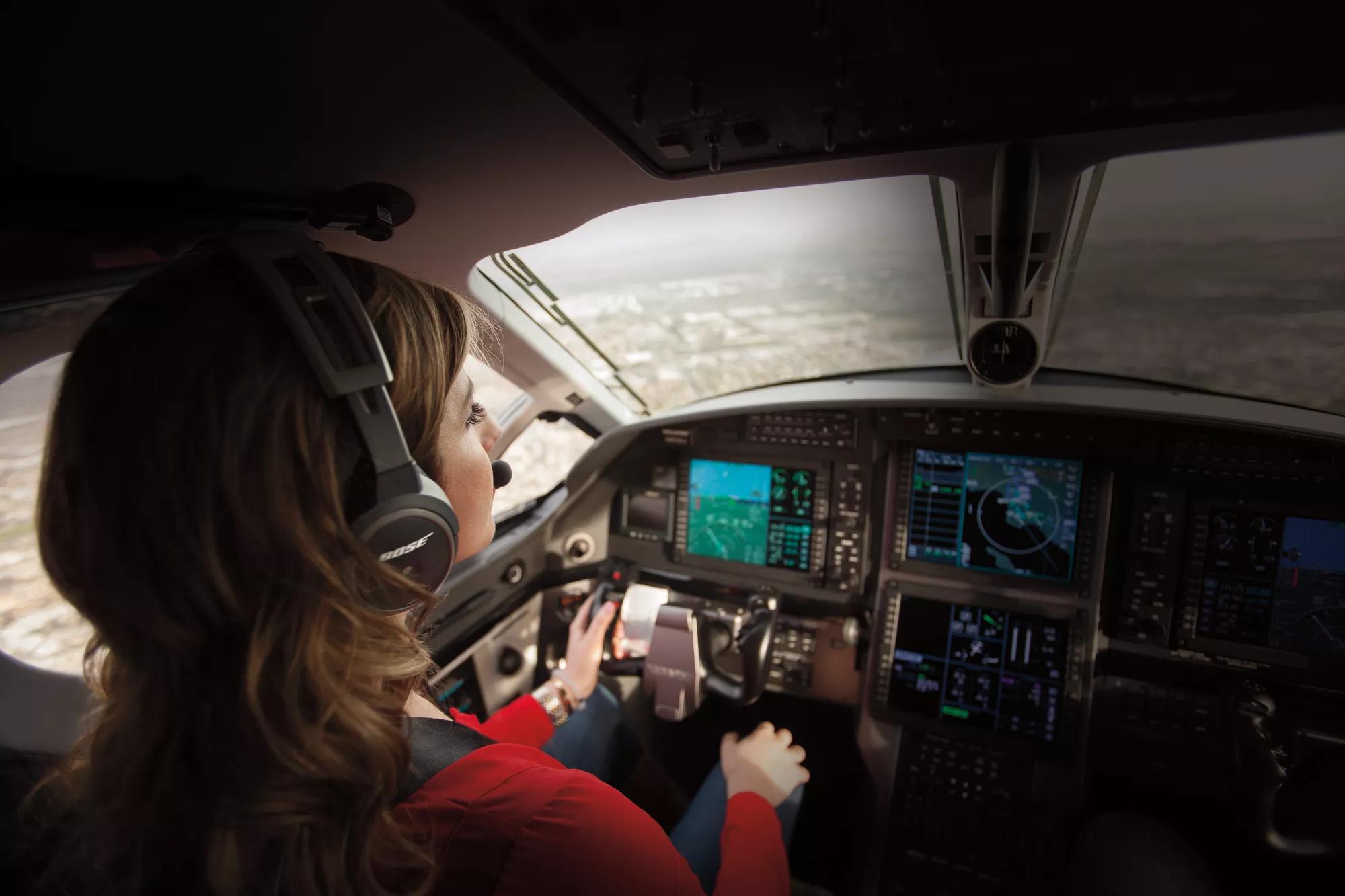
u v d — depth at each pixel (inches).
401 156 42.2
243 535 17.4
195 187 39.0
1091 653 79.0
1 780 38.4
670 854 22.7
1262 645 72.7
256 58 31.4
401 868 20.0
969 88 33.4
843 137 39.6
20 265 37.1
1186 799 77.1
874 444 88.6
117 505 17.3
